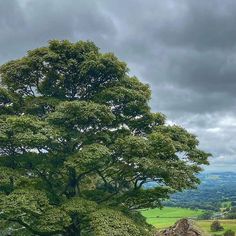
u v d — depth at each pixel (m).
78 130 29.59
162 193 30.98
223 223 133.25
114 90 30.03
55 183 31.06
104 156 26.77
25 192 25.64
